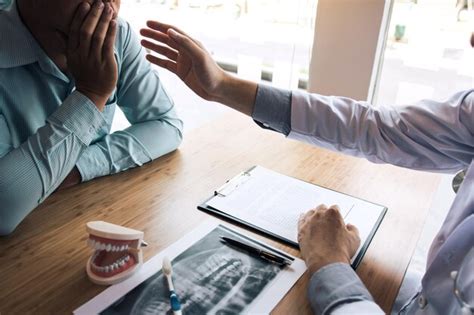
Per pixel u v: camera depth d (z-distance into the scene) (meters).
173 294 0.57
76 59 0.78
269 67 1.72
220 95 0.91
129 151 0.94
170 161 0.98
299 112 0.88
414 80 1.47
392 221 0.79
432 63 1.42
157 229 0.72
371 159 0.91
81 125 0.78
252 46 1.72
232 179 0.90
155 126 1.04
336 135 0.89
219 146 1.07
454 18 1.35
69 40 0.77
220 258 0.66
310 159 1.02
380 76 1.48
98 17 0.76
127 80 1.06
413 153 0.85
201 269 0.63
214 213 0.78
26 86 0.87
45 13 0.76
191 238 0.70
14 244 0.68
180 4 1.84
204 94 0.92
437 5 1.35
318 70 1.46
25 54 0.83
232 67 1.81
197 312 0.55
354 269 0.66
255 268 0.64
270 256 0.66
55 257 0.65
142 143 0.97
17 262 0.64
